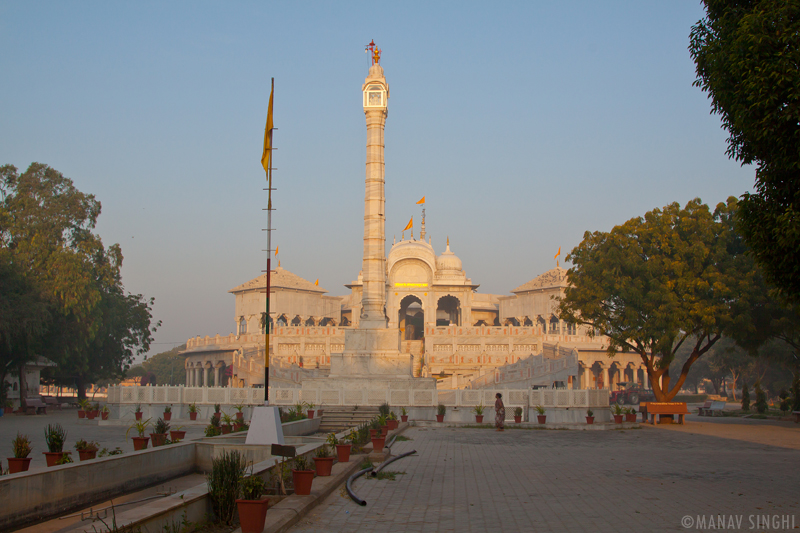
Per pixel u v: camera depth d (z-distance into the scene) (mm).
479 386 53938
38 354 55969
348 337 46406
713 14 17438
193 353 82438
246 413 40500
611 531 12242
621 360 79375
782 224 14734
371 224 47750
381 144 48531
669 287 40125
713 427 39062
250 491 11711
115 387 41781
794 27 14578
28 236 57656
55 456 16969
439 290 82938
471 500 15211
